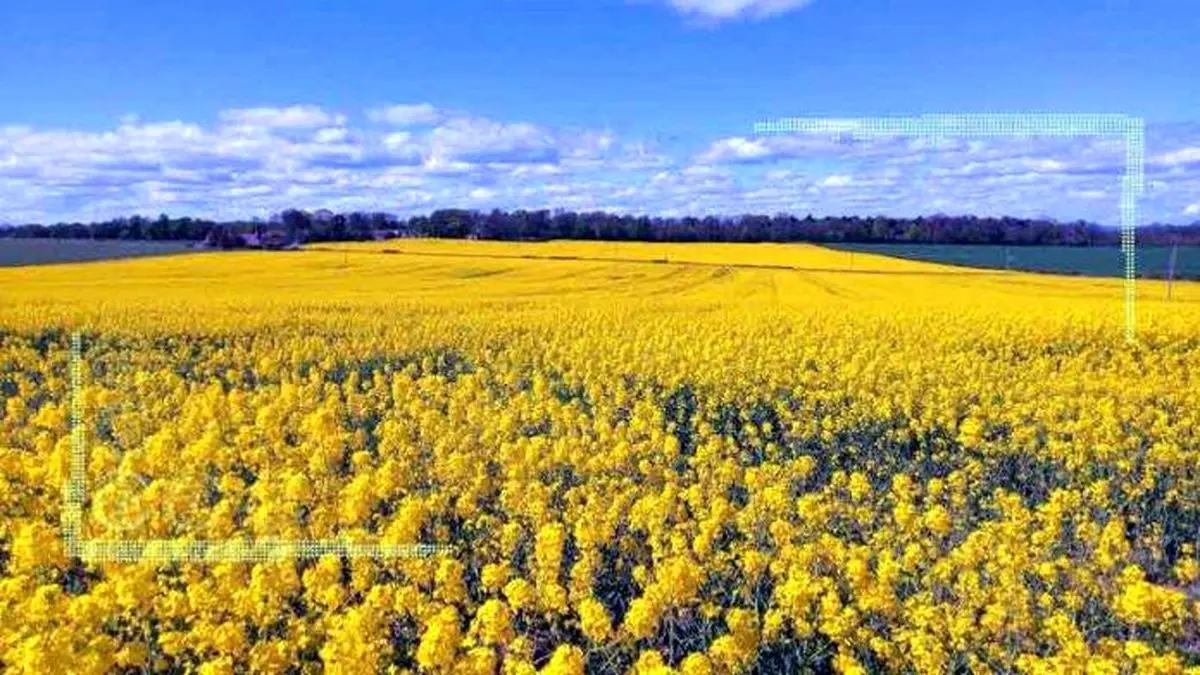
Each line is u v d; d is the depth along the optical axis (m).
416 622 7.75
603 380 18.97
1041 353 25.14
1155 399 17.66
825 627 7.31
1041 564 8.88
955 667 7.38
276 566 7.57
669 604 7.52
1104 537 9.51
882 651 7.23
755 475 10.91
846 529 10.63
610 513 9.82
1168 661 6.69
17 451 11.01
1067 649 6.96
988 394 17.08
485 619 6.83
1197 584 9.97
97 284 48.38
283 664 6.65
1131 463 12.77
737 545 9.30
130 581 6.98
